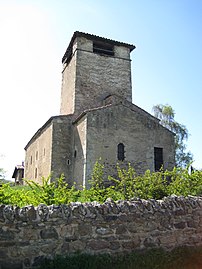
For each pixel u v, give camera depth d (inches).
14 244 211.2
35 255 214.5
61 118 850.8
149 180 377.4
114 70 1020.5
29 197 282.2
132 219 253.1
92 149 705.0
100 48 1055.6
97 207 244.7
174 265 224.8
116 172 708.0
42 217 223.0
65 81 1073.5
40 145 991.0
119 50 1050.1
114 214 247.1
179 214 277.1
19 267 208.7
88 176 685.9
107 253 233.1
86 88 962.1
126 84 1024.9
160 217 266.2
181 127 1311.5
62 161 820.6
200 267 225.6
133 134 757.3
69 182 808.9
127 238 246.2
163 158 775.7
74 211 234.7
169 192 364.8
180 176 386.9
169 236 265.0
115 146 729.0
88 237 232.8
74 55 992.9
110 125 738.8
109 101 901.2
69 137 845.2
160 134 789.2
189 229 277.7
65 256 220.1
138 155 746.8
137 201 266.5
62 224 227.5
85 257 218.7
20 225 215.9
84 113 732.0
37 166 1010.1
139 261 222.5
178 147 1284.4
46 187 292.7
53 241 221.5
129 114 768.3
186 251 248.5
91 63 991.0
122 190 371.2
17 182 1392.7
